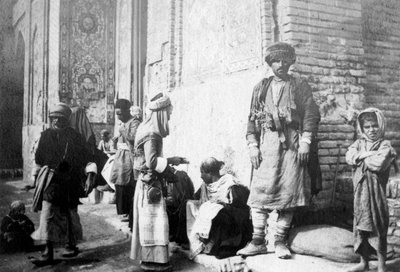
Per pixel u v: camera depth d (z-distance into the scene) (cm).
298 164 384
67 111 451
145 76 888
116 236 551
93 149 611
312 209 451
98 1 1138
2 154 1200
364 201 336
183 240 469
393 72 557
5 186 1078
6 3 911
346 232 394
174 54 716
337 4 502
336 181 470
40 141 434
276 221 416
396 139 543
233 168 545
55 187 420
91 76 1123
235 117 546
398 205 388
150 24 845
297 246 394
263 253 401
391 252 379
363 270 345
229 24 573
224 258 411
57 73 1088
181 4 707
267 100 401
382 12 558
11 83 1154
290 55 396
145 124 409
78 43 1118
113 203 799
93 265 424
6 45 986
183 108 674
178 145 686
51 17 1118
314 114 386
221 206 428
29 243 488
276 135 392
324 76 485
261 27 502
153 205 398
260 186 393
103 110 1126
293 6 478
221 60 593
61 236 427
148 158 393
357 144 352
